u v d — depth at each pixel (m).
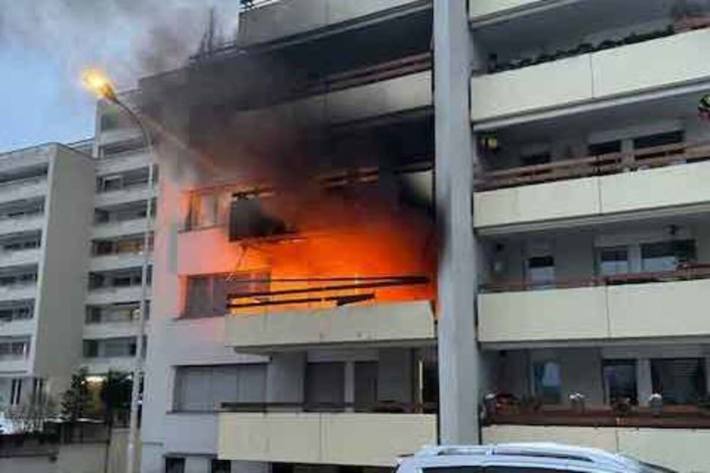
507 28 18.39
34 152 63.44
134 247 63.25
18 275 62.59
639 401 16.11
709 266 15.17
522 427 15.18
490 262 17.95
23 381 59.31
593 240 17.34
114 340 61.44
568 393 16.62
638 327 15.02
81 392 45.16
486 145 17.84
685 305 14.73
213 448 19.81
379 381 18.00
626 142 17.62
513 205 16.86
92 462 23.59
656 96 16.11
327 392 18.81
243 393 19.98
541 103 17.08
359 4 20.19
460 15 18.08
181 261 21.42
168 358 21.12
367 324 16.98
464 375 15.70
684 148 15.91
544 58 17.88
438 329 16.20
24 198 62.81
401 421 15.90
